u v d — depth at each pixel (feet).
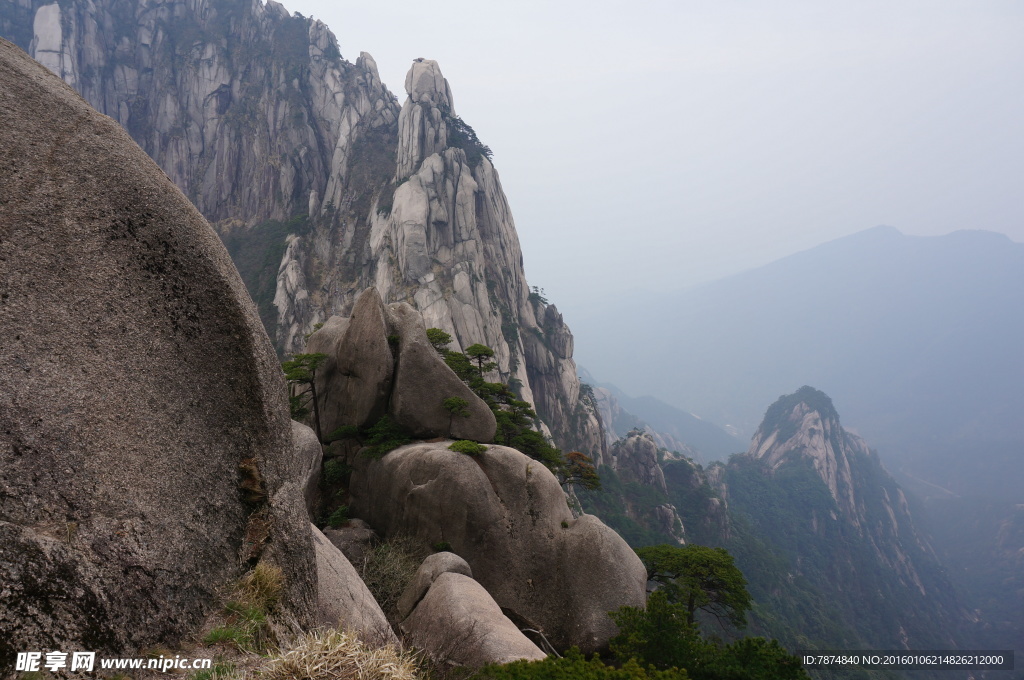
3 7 535.19
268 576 22.17
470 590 47.67
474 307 353.72
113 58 563.07
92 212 20.43
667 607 50.78
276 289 405.39
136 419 20.12
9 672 13.78
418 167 408.46
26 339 18.11
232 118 540.52
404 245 364.38
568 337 436.35
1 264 18.15
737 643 48.70
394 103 505.66
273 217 495.41
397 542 75.92
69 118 20.81
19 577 15.12
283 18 594.65
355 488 90.12
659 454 542.98
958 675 550.36
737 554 440.04
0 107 19.39
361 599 31.27
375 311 99.09
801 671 45.62
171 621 18.66
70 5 541.34
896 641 583.58
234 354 23.32
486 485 76.64
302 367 100.83
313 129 511.40
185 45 574.97
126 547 18.26
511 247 421.18
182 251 22.34
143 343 20.94
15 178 19.10
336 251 421.18
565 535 74.08
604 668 28.86
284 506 24.14
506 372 350.02
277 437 24.61
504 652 38.55
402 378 93.86
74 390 18.67
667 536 364.99
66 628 15.38
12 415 17.16
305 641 19.16
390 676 18.25
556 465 116.16
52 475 17.39
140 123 557.33
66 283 19.40
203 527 21.24
